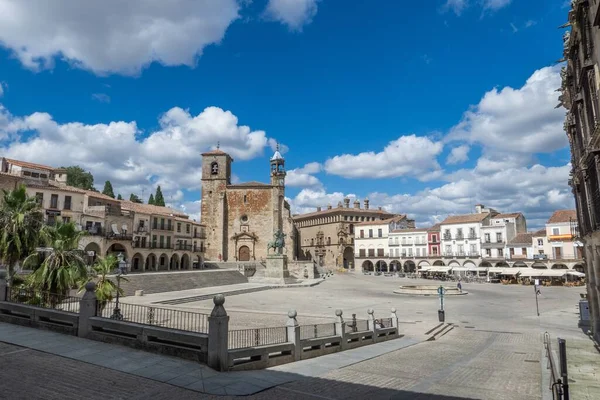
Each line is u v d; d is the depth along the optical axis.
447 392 12.47
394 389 12.69
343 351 19.44
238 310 34.41
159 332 14.13
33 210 26.77
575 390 13.43
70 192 58.47
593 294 23.20
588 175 18.52
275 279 68.44
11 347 14.37
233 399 10.58
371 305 42.56
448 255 102.69
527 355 20.03
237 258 98.06
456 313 38.56
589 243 21.91
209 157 101.44
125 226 67.44
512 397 12.02
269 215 99.38
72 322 16.36
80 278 24.48
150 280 50.22
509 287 70.81
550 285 74.94
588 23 15.24
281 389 11.91
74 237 25.31
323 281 80.38
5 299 19.36
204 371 12.56
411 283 77.56
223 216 98.62
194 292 49.38
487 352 21.00
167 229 79.19
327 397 11.41
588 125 17.06
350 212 133.00
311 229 145.38
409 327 29.28
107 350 14.27
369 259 119.81
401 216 131.00
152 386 11.08
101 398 10.09
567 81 21.02
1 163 60.56
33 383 10.92
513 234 97.88
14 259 25.55
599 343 21.70
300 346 16.70
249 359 14.33
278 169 101.25
